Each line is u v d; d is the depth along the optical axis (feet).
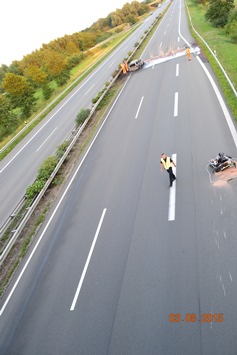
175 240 33.37
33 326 31.04
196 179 41.24
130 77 108.78
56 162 64.34
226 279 27.07
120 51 178.29
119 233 38.09
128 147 59.00
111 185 49.08
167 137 55.52
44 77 172.04
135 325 26.71
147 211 39.58
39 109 138.21
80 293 32.32
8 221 51.16
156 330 25.55
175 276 29.43
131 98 85.81
